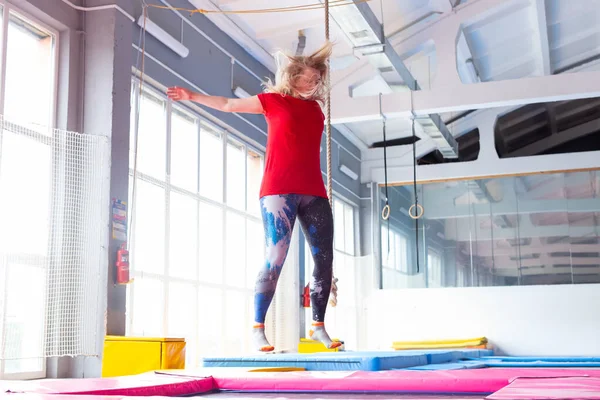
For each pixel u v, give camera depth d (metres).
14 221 5.34
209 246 8.14
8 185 5.32
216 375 2.06
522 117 13.62
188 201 7.78
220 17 8.43
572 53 11.95
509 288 10.73
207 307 7.95
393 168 13.06
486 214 12.09
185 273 7.58
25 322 5.32
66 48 6.21
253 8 8.51
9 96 5.66
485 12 9.62
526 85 8.52
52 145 5.80
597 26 10.99
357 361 2.62
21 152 5.49
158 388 1.71
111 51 6.25
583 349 10.29
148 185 6.98
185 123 7.89
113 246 6.01
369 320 11.23
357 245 12.93
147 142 7.04
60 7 6.12
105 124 6.15
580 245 11.49
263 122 9.77
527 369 2.38
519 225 11.86
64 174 5.82
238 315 8.70
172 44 7.29
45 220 5.61
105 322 5.77
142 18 6.71
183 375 2.06
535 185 11.97
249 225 9.30
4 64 5.54
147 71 6.89
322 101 2.70
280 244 2.53
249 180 9.55
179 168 7.69
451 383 1.81
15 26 5.81
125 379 1.91
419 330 10.98
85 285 5.70
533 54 11.70
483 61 11.52
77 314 5.62
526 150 15.04
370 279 11.40
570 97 8.51
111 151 6.10
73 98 6.20
